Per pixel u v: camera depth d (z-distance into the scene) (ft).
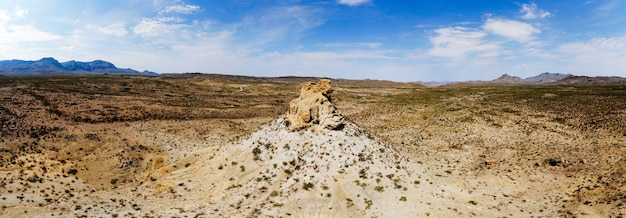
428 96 432.66
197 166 143.95
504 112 280.51
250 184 123.13
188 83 549.13
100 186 128.36
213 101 377.50
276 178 123.44
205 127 239.91
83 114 249.14
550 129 213.87
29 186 116.37
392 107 330.75
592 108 271.90
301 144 134.82
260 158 136.26
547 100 340.39
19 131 185.06
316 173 121.60
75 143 175.22
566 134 199.21
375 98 429.38
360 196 111.45
